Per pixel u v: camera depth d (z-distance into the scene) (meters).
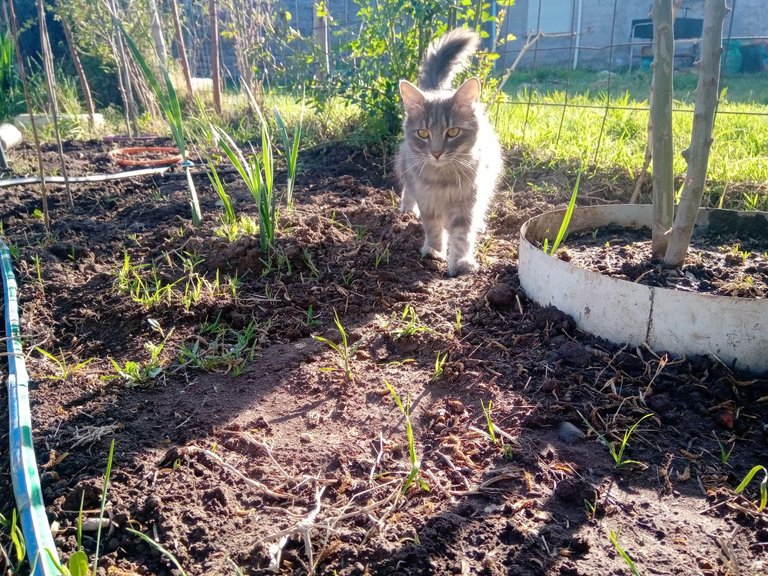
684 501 0.37
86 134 1.55
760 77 2.44
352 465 0.41
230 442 0.43
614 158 0.98
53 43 1.98
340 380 0.50
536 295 0.59
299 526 0.35
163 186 1.04
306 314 0.60
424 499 0.37
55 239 0.80
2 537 0.36
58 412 0.47
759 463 0.40
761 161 0.93
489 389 0.47
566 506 0.37
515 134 1.13
